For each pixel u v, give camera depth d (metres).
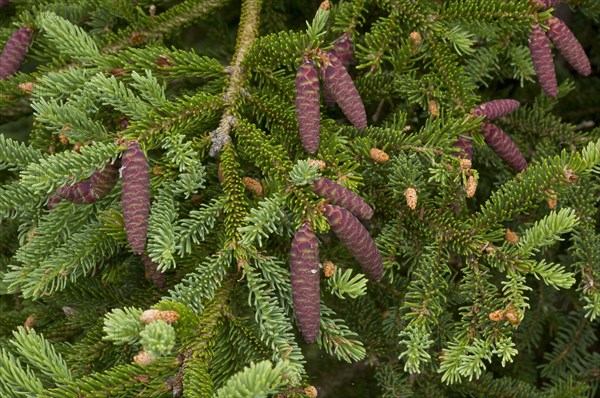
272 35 0.81
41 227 0.79
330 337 0.76
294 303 0.73
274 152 0.78
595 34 1.03
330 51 0.81
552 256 0.93
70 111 0.78
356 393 0.98
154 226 0.75
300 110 0.77
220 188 0.82
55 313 0.86
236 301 0.79
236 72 0.83
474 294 0.78
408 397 0.88
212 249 0.80
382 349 0.89
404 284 0.89
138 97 0.79
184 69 0.83
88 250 0.78
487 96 0.97
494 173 0.93
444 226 0.81
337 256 0.87
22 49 0.86
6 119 0.91
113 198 0.80
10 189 0.80
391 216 0.83
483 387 0.90
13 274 0.78
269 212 0.75
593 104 1.02
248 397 0.68
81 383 0.72
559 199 0.84
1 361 0.72
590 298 0.80
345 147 0.81
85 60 0.82
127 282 0.84
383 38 0.84
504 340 0.75
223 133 0.80
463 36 0.85
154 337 0.69
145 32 0.88
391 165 0.82
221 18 0.98
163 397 0.73
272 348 0.75
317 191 0.76
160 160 0.79
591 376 0.94
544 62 0.81
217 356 0.77
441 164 0.80
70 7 0.89
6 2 0.92
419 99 0.84
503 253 0.78
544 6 0.81
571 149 0.91
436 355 0.86
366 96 0.87
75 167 0.75
